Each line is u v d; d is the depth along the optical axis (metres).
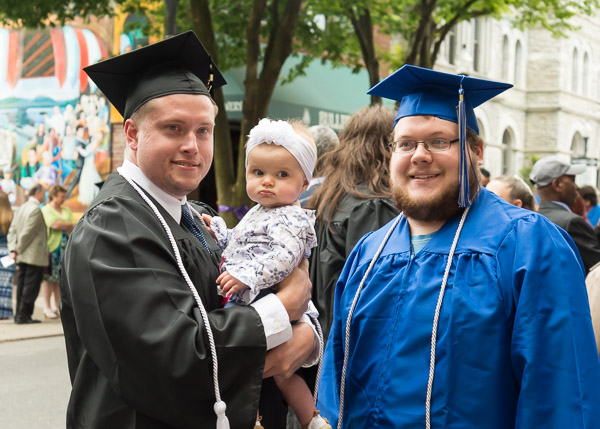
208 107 2.10
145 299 1.86
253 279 2.11
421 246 2.25
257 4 8.73
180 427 1.87
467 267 2.08
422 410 2.04
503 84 2.19
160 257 1.97
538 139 24.73
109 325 1.85
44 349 7.90
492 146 22.89
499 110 23.16
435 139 2.21
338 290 2.52
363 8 10.45
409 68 2.21
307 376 2.48
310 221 2.31
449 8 11.67
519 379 1.98
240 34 10.40
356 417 2.22
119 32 13.30
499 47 22.86
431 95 2.25
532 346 1.93
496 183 4.97
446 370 2.02
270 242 2.22
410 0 10.66
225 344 1.92
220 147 8.65
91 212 2.01
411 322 2.11
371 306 2.23
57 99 14.04
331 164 3.31
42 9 9.42
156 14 10.67
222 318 1.97
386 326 2.19
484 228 2.12
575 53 25.53
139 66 2.15
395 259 2.27
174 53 2.14
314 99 13.70
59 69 13.96
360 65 12.24
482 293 2.03
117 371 1.85
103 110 13.51
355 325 2.28
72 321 2.05
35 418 5.46
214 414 1.90
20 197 14.52
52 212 9.88
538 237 2.02
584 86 26.44
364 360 2.23
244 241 2.28
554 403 1.90
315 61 14.18
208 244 2.34
